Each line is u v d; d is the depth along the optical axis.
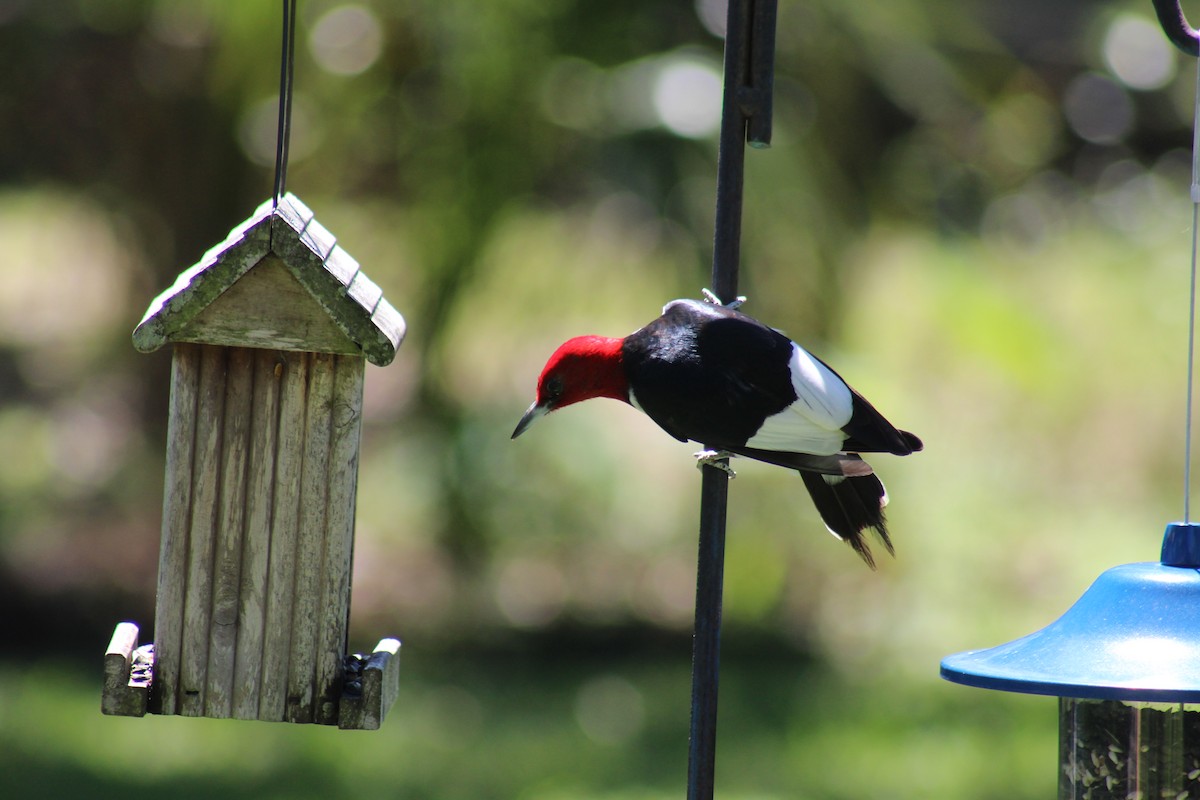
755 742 13.43
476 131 11.95
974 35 14.16
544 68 11.82
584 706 14.16
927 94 13.02
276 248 4.87
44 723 13.09
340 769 12.34
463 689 14.48
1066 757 5.46
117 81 13.49
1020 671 4.54
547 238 12.48
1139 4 18.16
